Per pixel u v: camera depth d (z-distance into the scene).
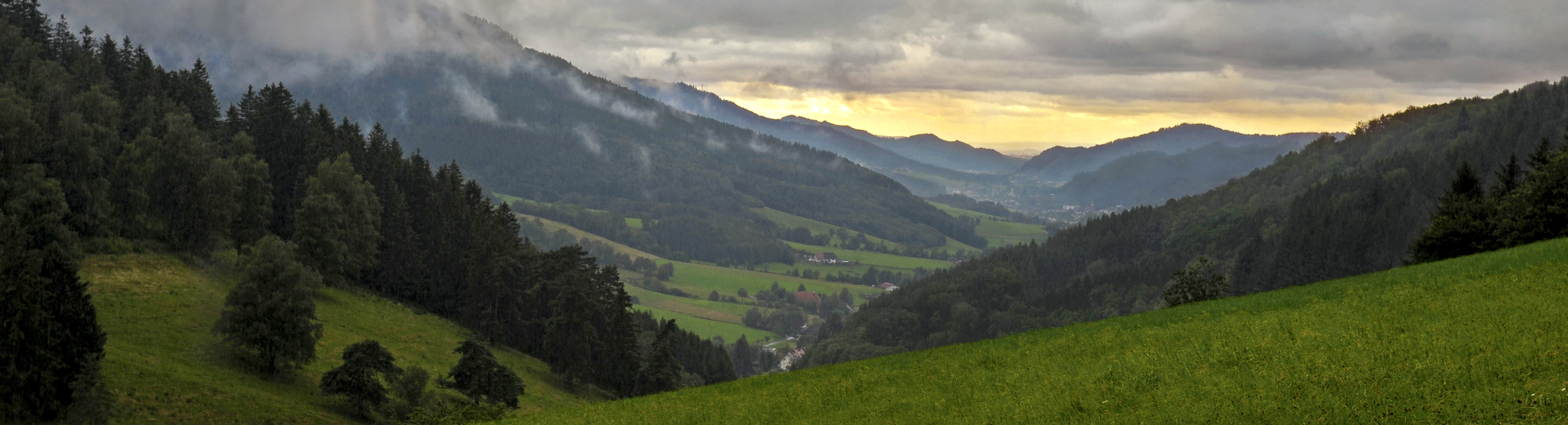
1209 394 21.84
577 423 39.34
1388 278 44.56
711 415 35.22
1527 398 16.61
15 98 105.88
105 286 93.75
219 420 68.62
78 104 116.75
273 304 81.62
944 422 26.03
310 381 84.69
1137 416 21.67
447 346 115.00
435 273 140.38
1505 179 82.94
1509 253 45.25
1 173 96.56
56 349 60.62
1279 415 18.83
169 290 97.56
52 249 63.03
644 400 44.31
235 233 120.81
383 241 139.38
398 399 83.62
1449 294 31.45
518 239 162.38
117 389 67.50
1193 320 38.53
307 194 125.94
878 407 30.50
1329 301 37.94
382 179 155.12
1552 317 22.84
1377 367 20.55
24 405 58.66
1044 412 24.36
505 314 132.38
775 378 45.16
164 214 114.25
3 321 58.66
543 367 124.38
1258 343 26.86
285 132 145.00
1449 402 17.42
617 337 123.44
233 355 82.44
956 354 41.47
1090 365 30.11
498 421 44.84
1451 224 70.81
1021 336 45.16
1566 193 61.94
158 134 126.12
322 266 116.81
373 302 125.19
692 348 163.50
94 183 108.56
